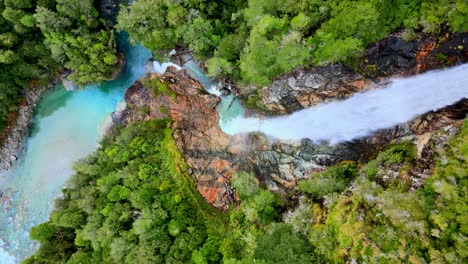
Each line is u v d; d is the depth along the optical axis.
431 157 23.50
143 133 37.38
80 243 33.75
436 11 23.00
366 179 26.30
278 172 33.78
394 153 26.47
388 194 22.89
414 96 27.41
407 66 26.12
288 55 27.34
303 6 25.67
